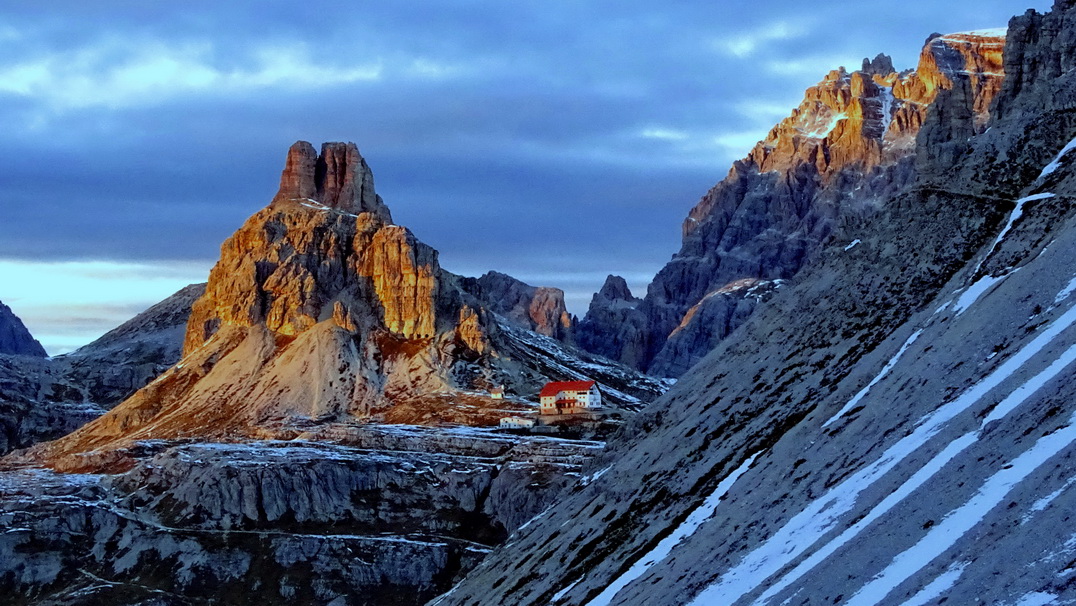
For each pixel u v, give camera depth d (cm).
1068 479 14775
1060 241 19725
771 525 19450
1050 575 13712
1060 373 16675
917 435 18225
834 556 16788
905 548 15825
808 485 19550
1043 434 15900
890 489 17412
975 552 14788
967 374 18712
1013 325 18888
